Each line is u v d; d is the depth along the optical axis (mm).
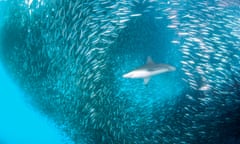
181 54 11641
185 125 10125
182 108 10484
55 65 11133
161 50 12078
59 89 11508
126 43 11648
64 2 9336
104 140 10445
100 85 10242
